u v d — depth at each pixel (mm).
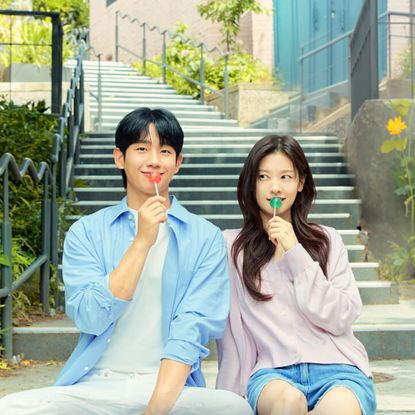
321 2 14086
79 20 27609
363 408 3115
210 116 14219
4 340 5660
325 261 3490
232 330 3441
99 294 3023
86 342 3164
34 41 14383
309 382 3287
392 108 8766
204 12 17562
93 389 3070
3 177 5617
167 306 3182
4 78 14109
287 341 3322
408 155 8672
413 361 5801
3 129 9438
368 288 7363
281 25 16047
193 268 3229
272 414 3006
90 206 8898
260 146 3494
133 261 3031
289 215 3594
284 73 15328
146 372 3184
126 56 24125
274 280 3426
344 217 8836
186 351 3053
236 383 3426
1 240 5754
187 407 3070
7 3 15031
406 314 6789
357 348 3391
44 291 6820
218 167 10297
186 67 16984
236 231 3645
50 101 12750
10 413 2934
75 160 10359
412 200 8531
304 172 3520
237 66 16797
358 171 9148
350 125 9781
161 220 3053
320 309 3277
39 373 5418
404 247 8617
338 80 12984
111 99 14531
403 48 11938
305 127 12734
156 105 14609
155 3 22188
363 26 9633
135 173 3275
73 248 3266
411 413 4359
